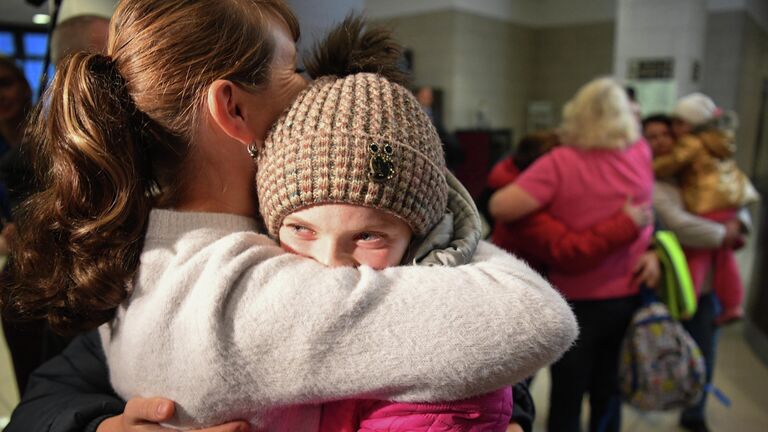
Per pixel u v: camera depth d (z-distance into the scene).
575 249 1.48
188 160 0.56
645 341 1.51
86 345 0.77
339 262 0.52
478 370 0.46
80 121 0.51
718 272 2.03
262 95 0.55
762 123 6.84
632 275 1.57
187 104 0.53
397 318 0.46
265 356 0.45
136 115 0.54
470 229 0.59
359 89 0.53
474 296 0.47
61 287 0.53
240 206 0.60
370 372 0.45
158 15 0.52
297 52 0.68
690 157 1.92
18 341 1.23
